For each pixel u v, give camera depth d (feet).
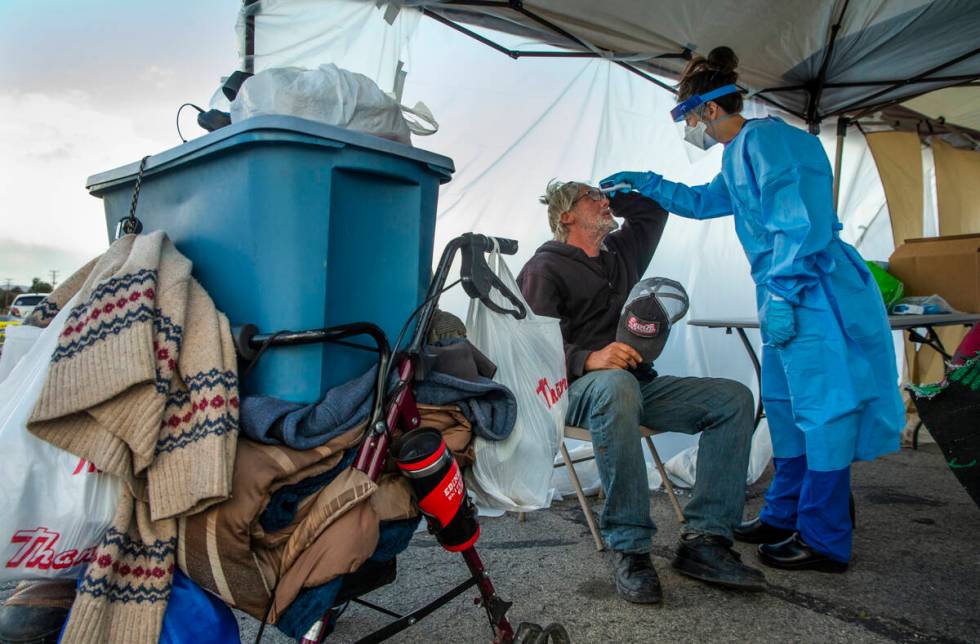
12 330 4.37
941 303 11.69
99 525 3.49
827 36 11.60
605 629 6.39
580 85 11.37
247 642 6.19
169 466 3.49
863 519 9.86
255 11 8.23
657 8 10.28
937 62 12.44
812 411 7.22
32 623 3.77
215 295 4.22
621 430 6.91
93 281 3.85
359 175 4.17
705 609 6.79
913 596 7.07
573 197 8.32
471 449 4.83
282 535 3.76
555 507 10.60
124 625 3.42
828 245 7.32
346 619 6.64
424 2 9.10
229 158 4.04
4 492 3.25
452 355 4.73
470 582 4.63
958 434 6.38
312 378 3.97
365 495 3.72
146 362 3.42
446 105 10.57
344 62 8.77
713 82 8.13
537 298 7.91
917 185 15.62
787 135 7.41
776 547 7.99
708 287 12.68
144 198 4.91
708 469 7.29
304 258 3.92
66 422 3.39
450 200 10.85
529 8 9.86
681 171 12.31
